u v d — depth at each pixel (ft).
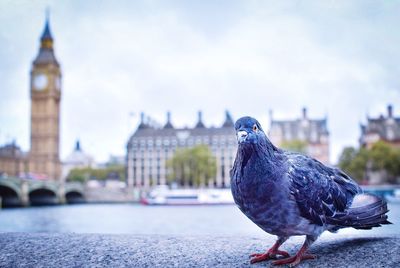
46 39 424.46
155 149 443.32
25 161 358.23
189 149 370.94
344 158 299.79
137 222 120.37
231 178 13.42
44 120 407.85
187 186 363.76
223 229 90.48
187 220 123.13
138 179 440.86
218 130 447.01
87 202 313.32
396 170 281.74
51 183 260.01
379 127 359.05
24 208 223.30
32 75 408.67
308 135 411.75
